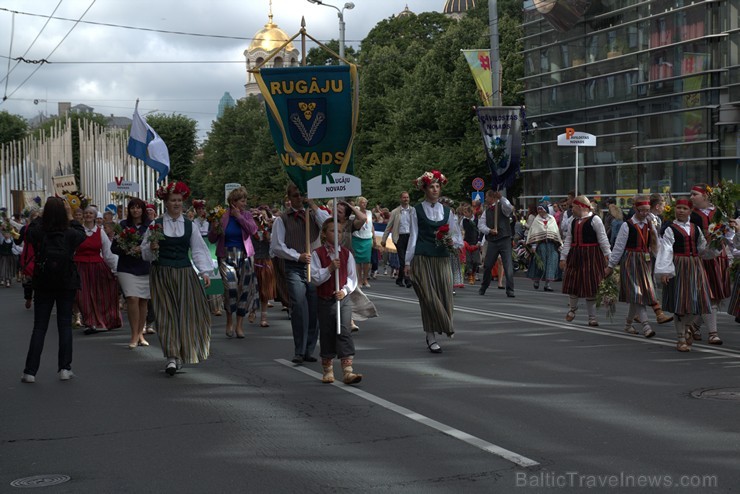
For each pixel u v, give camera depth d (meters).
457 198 47.34
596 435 6.47
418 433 6.66
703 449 6.02
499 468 5.68
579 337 11.67
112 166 38.06
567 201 20.75
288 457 6.08
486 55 29.59
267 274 13.62
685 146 31.11
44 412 7.67
